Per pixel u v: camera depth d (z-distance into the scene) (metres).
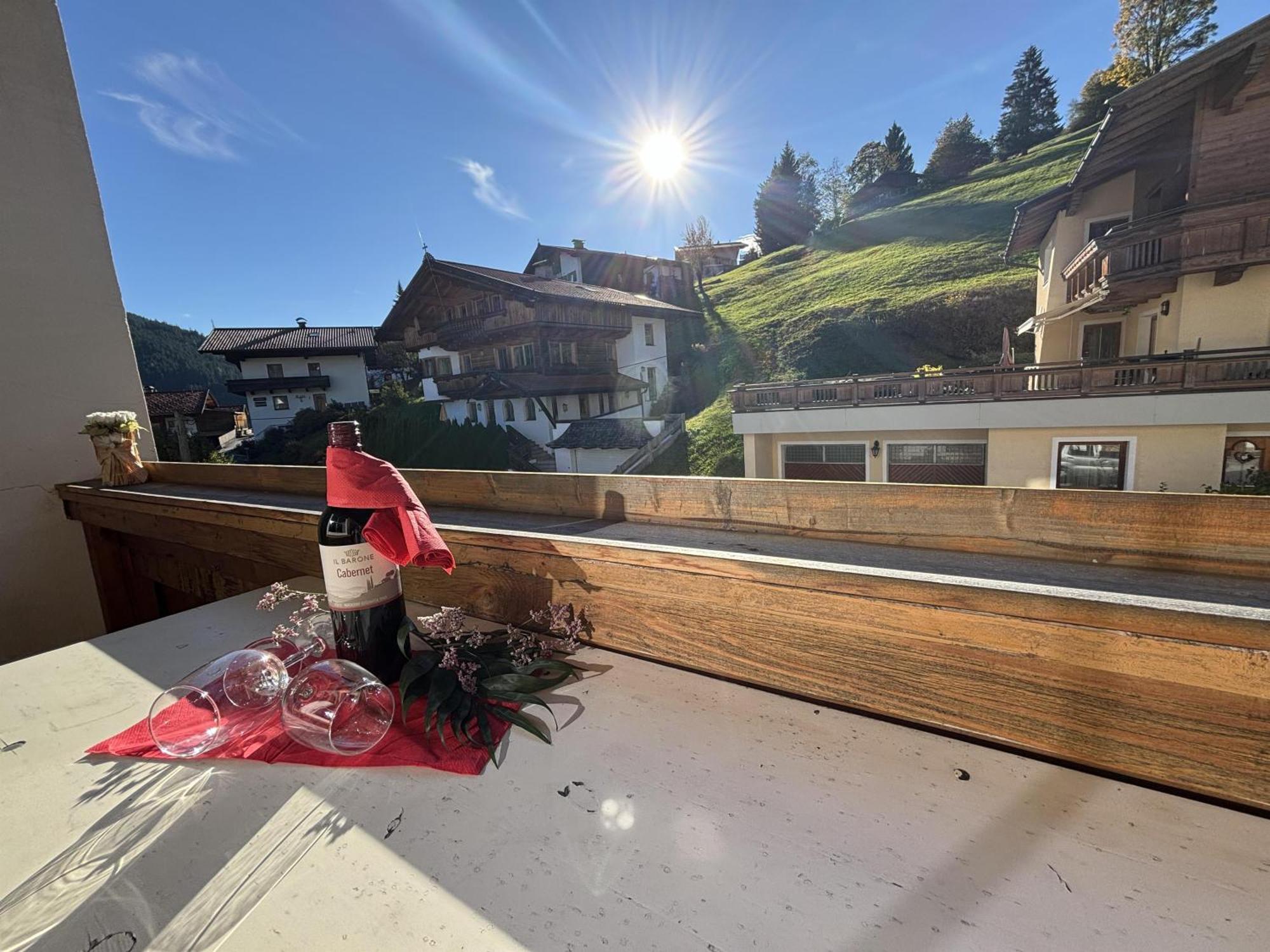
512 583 1.03
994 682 0.61
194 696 0.75
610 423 15.12
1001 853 0.50
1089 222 9.49
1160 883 0.46
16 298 2.68
